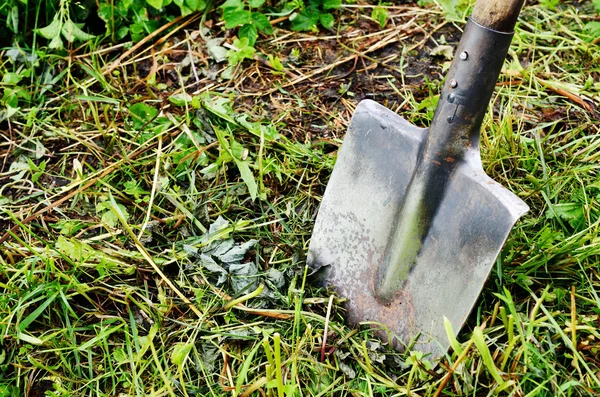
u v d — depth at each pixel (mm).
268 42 1678
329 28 1703
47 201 1438
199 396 1218
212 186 1451
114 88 1606
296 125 1537
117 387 1246
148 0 1641
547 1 1701
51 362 1269
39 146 1513
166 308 1307
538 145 1421
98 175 1463
